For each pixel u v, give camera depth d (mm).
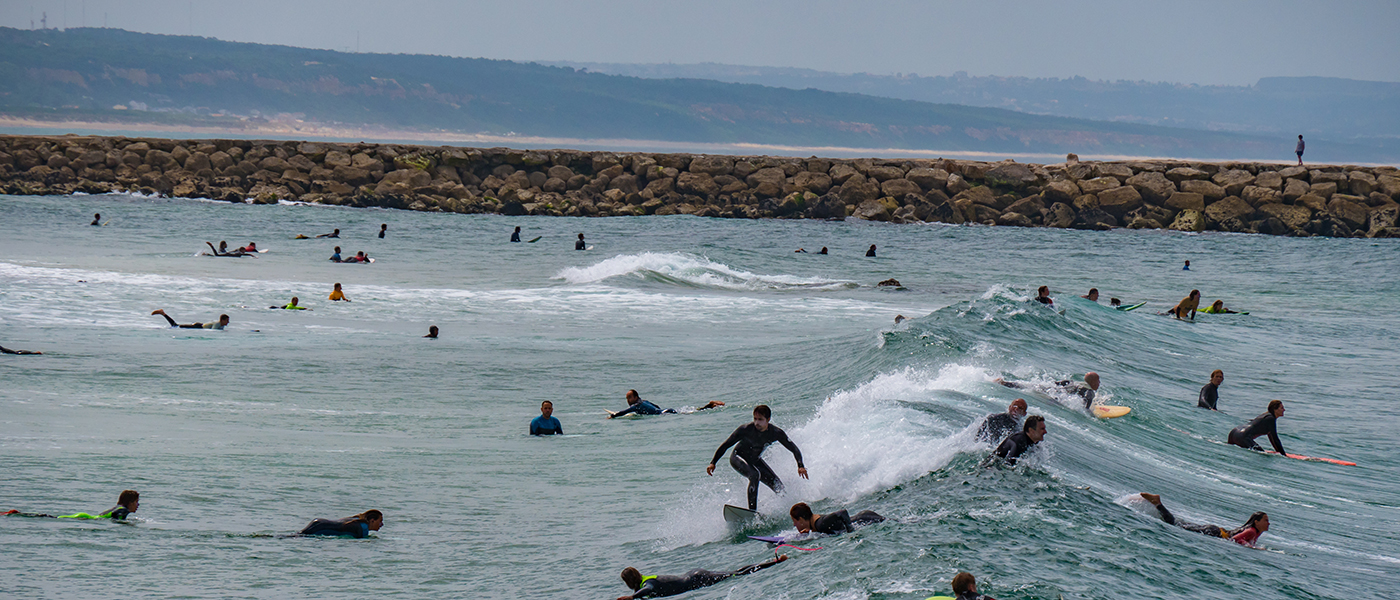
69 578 32375
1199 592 29672
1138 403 69188
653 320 116688
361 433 61625
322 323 108000
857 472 42781
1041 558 30203
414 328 106938
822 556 31656
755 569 31797
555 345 98312
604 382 81188
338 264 159375
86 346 88438
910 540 31656
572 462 54406
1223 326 117750
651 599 30797
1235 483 51969
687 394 76188
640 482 49156
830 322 117562
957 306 99500
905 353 78375
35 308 107062
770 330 110938
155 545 36844
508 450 57656
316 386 76625
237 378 78000
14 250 156500
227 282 133000
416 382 79625
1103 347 93000
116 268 141500
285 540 38688
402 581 33844
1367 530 44625
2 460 49281
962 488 37969
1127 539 33656
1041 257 193250
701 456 54781
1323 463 59188
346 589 32750
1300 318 129125
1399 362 98125
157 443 55688
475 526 41625
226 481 47594
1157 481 48469
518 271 156750
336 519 41000
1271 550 37938
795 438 49750
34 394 68688
